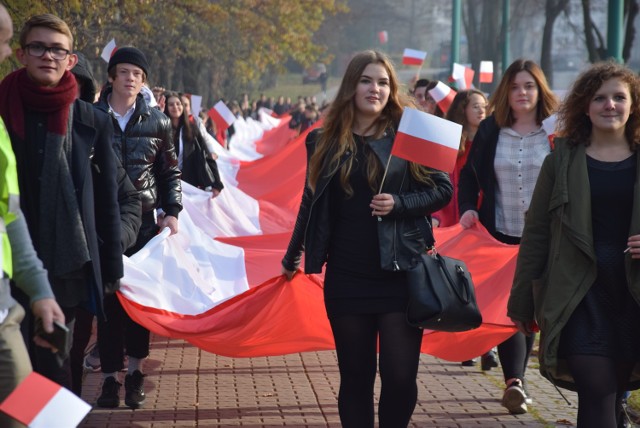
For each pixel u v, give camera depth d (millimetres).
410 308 8719
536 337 16594
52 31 8680
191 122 18750
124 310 11984
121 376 13766
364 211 9039
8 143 6863
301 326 12031
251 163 28141
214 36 73125
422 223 9172
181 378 13797
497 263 12289
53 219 8727
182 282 12320
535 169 12078
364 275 8969
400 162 9070
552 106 12125
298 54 81000
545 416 11984
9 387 6652
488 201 12367
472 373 14242
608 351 8453
